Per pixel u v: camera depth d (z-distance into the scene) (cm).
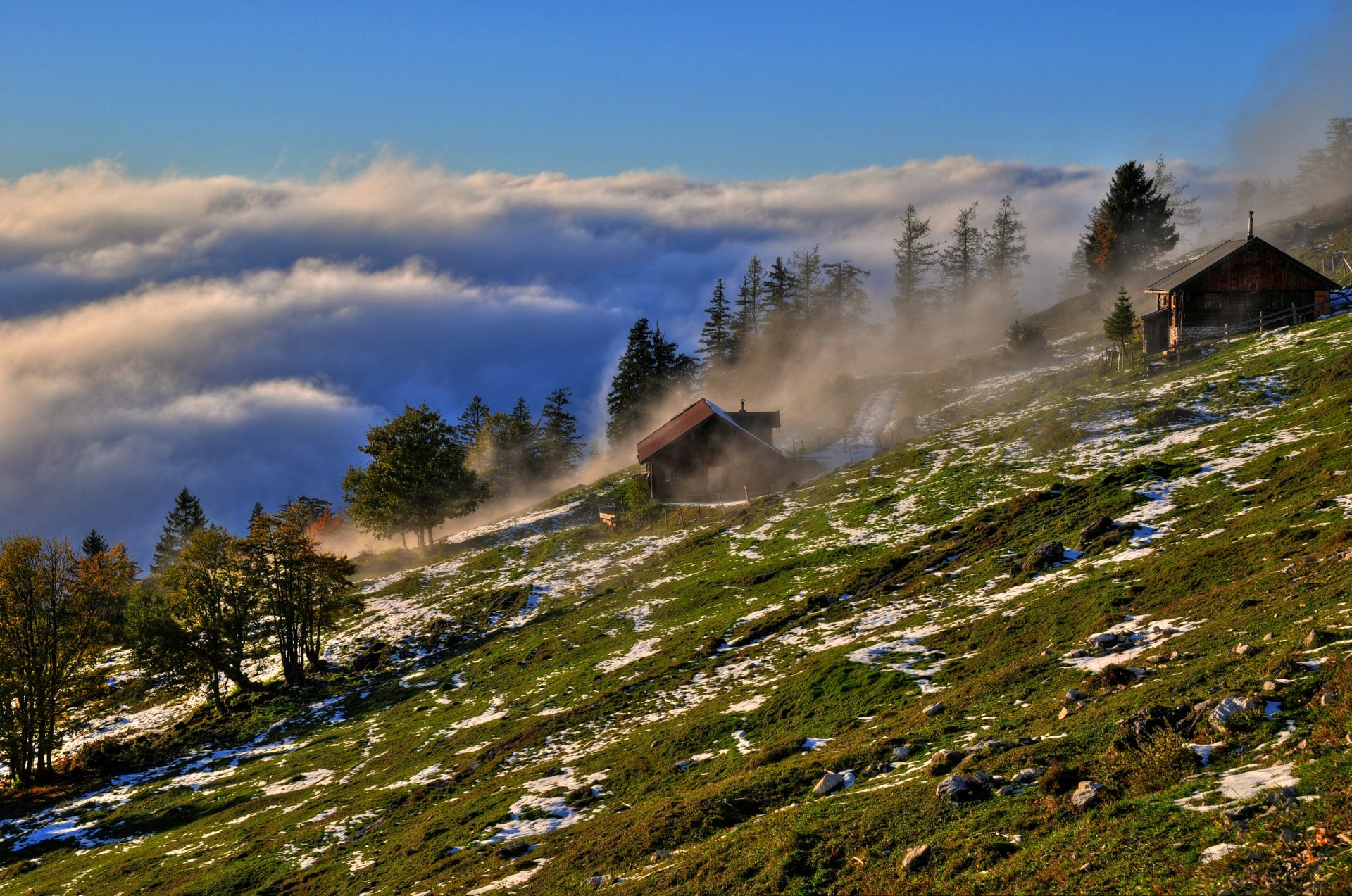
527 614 6272
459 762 3681
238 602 6134
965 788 1642
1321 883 948
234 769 4800
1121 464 4984
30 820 4556
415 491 10244
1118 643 2403
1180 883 1072
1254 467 3950
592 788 2839
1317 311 6800
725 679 3681
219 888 2875
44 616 5516
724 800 2158
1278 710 1453
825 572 4941
